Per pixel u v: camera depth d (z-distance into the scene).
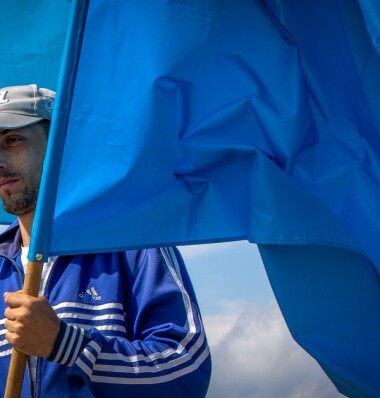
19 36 5.05
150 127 3.97
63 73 3.92
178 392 4.12
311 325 4.09
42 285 4.30
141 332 4.26
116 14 4.01
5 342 4.26
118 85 3.97
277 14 4.18
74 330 3.98
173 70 4.03
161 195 3.96
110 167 3.91
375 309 4.06
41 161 4.46
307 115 4.11
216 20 4.11
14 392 3.89
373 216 4.06
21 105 4.45
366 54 4.09
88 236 3.86
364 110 4.11
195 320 4.27
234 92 4.09
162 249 4.41
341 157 4.11
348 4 4.11
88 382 3.99
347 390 4.21
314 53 4.16
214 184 4.04
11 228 4.57
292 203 3.99
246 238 4.03
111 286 4.29
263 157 4.02
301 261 4.09
